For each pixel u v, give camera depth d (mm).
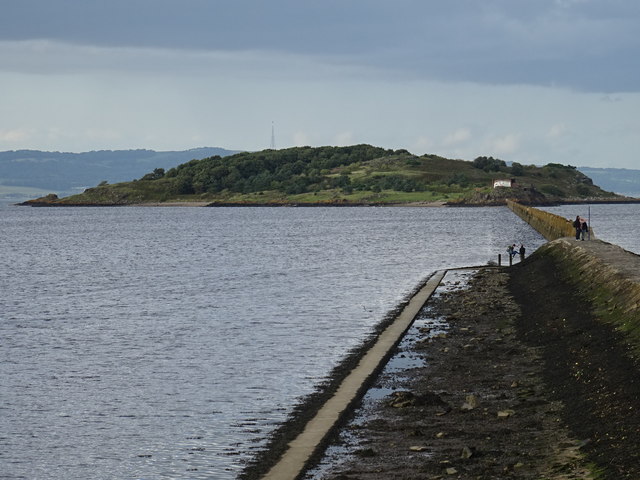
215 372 31516
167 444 22609
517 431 21547
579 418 21875
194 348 36812
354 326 42312
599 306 38062
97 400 27531
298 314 47250
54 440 23188
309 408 25578
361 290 59562
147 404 26875
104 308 52438
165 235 166000
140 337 40344
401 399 25500
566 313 39000
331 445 21641
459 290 56062
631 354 26438
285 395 27500
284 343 37531
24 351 36812
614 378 24234
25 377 31219
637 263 49188
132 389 29000
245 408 26016
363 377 29391
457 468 18953
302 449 21406
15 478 20344
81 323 45688
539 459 19125
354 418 24094
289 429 23422
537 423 22109
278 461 20688
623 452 18188
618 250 60719
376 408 25156
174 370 32094
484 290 54938
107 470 20750
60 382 30312
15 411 26266
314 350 35531
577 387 24984
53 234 178375
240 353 35281
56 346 38125
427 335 38344
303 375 30484
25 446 22672
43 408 26609
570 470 18000
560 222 97812
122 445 22641
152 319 46719
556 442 20266
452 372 29812
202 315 47750
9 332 42594
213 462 21000
